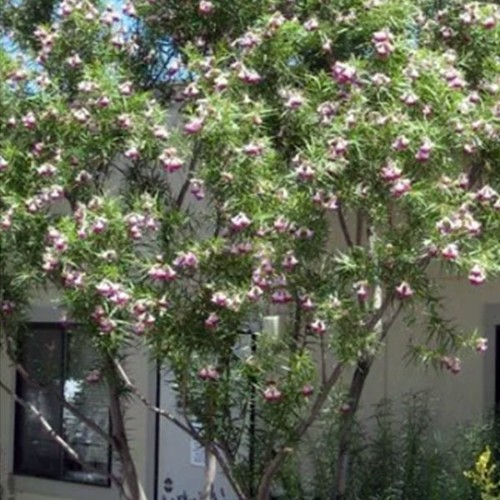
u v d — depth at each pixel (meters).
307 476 9.02
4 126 7.43
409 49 6.99
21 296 7.80
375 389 9.66
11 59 7.60
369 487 8.64
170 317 6.84
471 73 7.38
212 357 7.06
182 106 7.65
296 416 7.05
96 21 7.75
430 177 6.45
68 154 7.30
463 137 6.57
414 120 6.52
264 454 7.39
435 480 8.47
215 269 6.84
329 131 6.61
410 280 6.53
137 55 8.03
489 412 8.94
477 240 6.42
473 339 7.07
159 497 11.16
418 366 8.98
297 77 7.33
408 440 8.80
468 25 7.41
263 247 6.64
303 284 6.71
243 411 7.23
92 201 6.94
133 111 7.25
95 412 11.76
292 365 6.83
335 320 6.60
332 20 7.50
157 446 11.19
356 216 7.20
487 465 7.89
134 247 7.04
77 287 6.81
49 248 6.91
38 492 12.36
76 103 7.39
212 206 7.13
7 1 8.45
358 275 6.55
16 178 7.25
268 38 7.25
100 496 11.81
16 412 12.56
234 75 7.07
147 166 7.62
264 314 7.07
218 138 6.73
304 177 6.50
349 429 8.27
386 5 7.26
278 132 7.18
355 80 6.80
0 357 12.54
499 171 6.97
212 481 7.99
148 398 10.93
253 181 6.70
